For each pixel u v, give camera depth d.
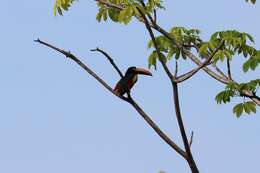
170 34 16.73
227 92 14.74
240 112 14.95
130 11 12.89
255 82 14.80
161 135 12.92
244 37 14.52
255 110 14.84
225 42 14.07
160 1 14.62
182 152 12.80
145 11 13.12
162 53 16.42
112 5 16.66
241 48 15.13
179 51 16.78
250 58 15.16
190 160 12.75
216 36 14.32
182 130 12.65
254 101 15.34
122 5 16.59
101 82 13.89
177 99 12.59
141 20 15.98
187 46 17.62
